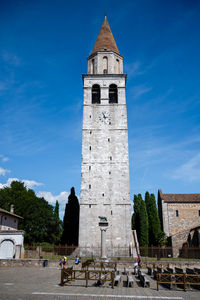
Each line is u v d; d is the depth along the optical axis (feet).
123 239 151.12
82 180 163.02
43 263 108.78
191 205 212.23
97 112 178.19
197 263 115.85
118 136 172.45
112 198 159.12
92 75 185.88
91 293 55.42
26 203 214.90
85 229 153.48
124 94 182.70
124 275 91.40
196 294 58.80
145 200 212.43
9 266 107.86
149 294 57.41
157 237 192.24
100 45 198.80
